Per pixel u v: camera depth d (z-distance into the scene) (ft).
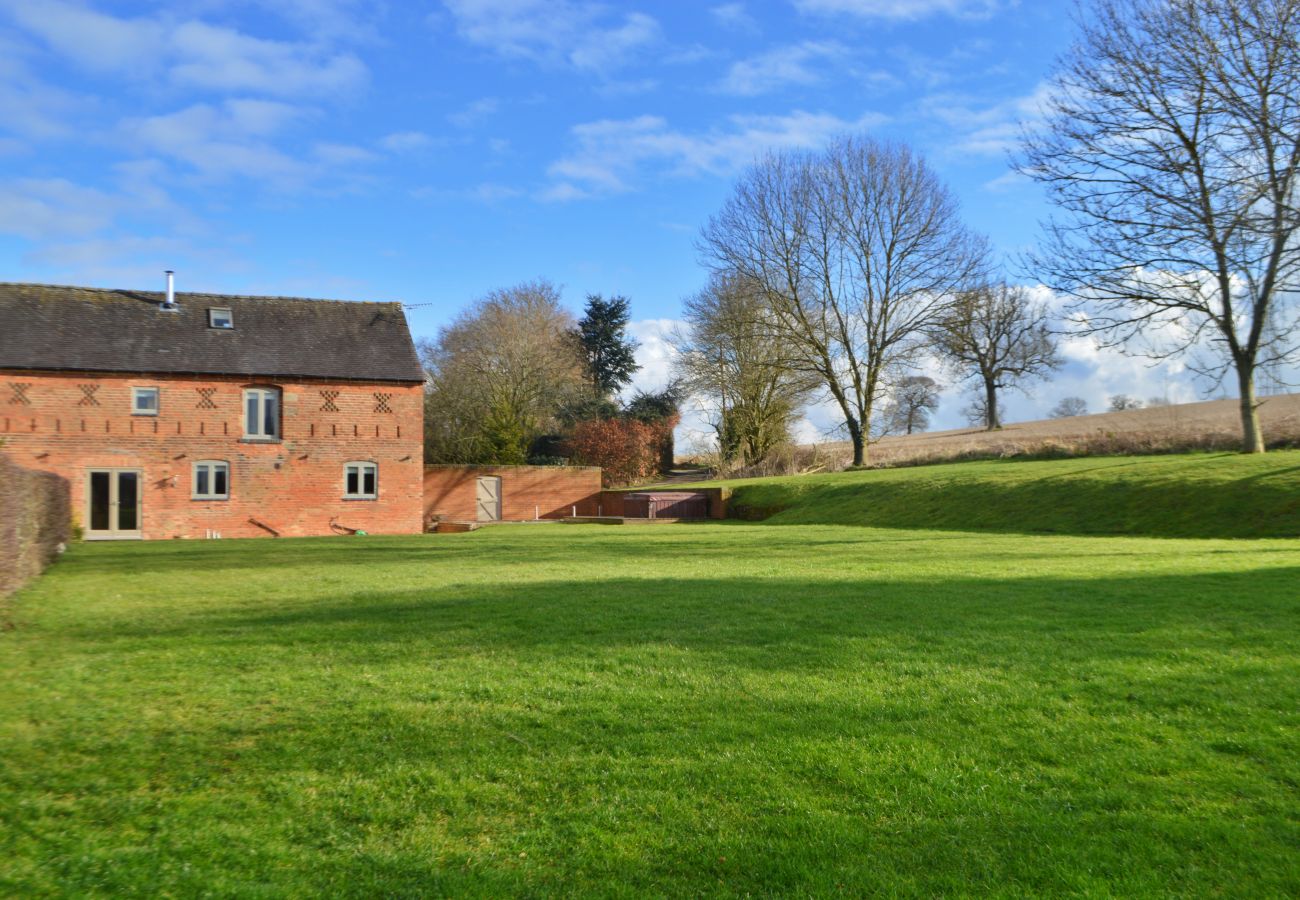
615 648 25.72
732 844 13.19
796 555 58.90
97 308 111.04
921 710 19.04
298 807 14.48
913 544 67.15
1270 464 83.35
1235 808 14.05
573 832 13.62
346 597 37.91
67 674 22.68
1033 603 32.48
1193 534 73.26
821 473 156.35
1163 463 95.14
